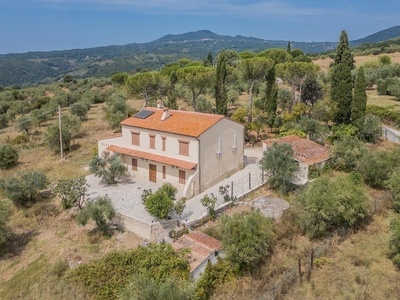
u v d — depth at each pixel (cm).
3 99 8381
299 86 5706
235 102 6519
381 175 3100
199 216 2664
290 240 2342
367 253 2280
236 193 3053
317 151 3609
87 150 4675
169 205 2533
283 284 1914
